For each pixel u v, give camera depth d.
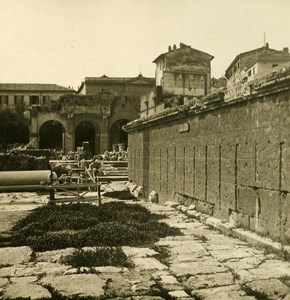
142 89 85.31
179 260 8.90
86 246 10.22
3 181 25.17
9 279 7.75
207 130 14.27
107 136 66.12
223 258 9.02
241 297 6.78
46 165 31.78
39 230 11.60
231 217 12.34
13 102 93.12
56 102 65.81
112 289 7.19
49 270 8.26
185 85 51.50
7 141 79.88
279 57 43.31
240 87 11.40
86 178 28.16
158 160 20.56
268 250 9.51
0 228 12.75
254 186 10.91
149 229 11.92
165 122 19.27
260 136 10.64
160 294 6.97
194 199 15.61
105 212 14.39
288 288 7.14
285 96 9.55
